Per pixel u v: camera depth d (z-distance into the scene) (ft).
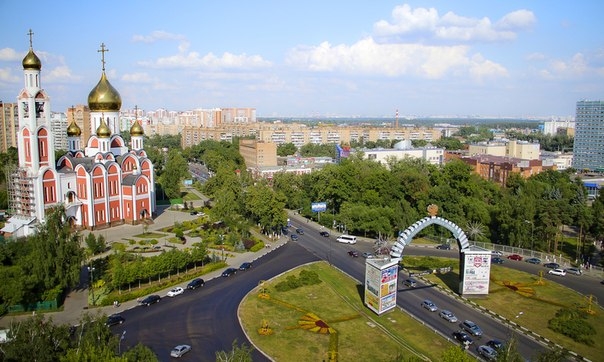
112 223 488.02
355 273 362.12
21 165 443.32
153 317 271.69
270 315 277.23
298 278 333.42
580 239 453.17
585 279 358.23
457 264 382.22
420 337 252.62
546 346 246.27
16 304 274.57
